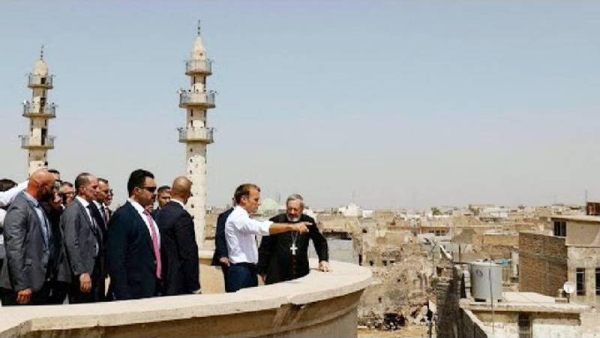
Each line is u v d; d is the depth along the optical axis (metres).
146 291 9.53
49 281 9.62
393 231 102.31
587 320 30.38
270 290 8.16
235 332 7.35
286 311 7.83
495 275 31.53
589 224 44.66
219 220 10.96
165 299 7.18
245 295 7.62
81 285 9.73
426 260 67.81
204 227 80.50
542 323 30.33
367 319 65.44
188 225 10.27
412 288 66.00
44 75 85.38
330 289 8.54
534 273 49.44
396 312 65.06
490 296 31.25
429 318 50.34
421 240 91.88
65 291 9.86
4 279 9.19
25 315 6.10
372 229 99.62
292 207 11.27
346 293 8.98
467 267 33.53
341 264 12.56
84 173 10.55
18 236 8.91
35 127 85.38
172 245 10.15
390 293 65.94
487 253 66.88
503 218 131.00
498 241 80.69
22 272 8.93
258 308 7.33
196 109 81.19
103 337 6.33
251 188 10.58
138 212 9.72
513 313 30.50
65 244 9.73
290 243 11.20
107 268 10.52
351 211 139.88
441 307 37.53
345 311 9.58
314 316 8.56
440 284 37.91
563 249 44.94
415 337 56.34
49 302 9.77
